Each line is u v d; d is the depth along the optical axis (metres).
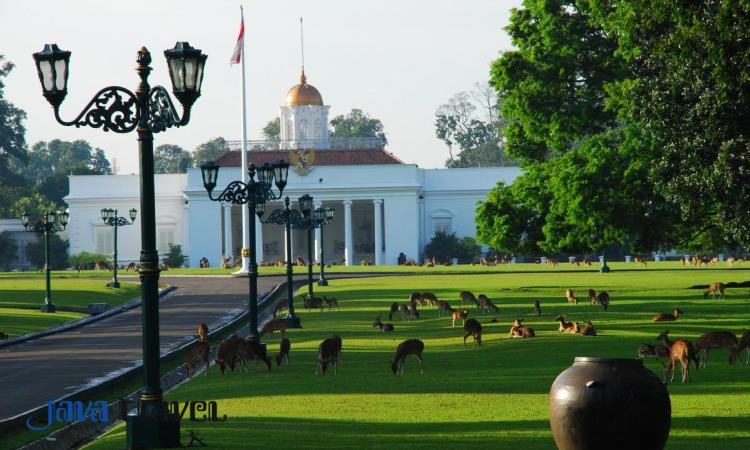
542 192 155.12
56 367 84.31
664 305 128.62
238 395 62.59
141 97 46.12
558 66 149.12
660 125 91.69
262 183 97.12
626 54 130.38
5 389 71.25
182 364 87.19
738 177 87.75
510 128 162.75
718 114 84.44
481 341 89.56
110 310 155.25
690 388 60.44
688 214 104.25
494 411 54.00
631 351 79.94
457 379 67.19
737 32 70.00
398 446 44.78
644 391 36.53
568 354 79.12
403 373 70.94
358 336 101.62
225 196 95.88
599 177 142.62
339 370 73.81
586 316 115.31
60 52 45.84
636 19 80.50
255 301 96.25
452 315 116.62
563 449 37.31
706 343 69.62
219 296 183.50
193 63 46.03
